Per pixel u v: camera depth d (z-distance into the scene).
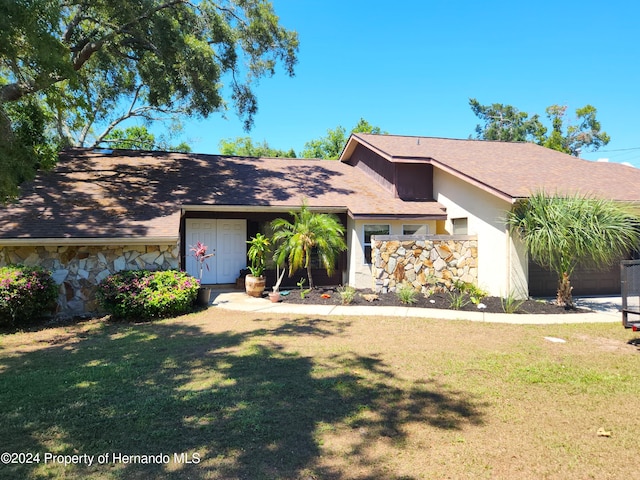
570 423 3.87
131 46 13.50
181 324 8.30
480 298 10.59
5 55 8.23
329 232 11.27
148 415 3.99
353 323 8.20
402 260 11.41
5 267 8.86
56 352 6.47
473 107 42.44
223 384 4.82
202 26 13.49
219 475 2.99
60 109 10.54
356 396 4.46
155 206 11.48
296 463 3.15
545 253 10.27
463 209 12.76
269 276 13.62
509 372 5.26
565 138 36.44
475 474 3.03
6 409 4.18
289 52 14.86
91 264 9.86
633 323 6.93
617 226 9.24
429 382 4.89
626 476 3.01
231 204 12.23
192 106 15.43
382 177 15.36
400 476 3.00
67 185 12.38
